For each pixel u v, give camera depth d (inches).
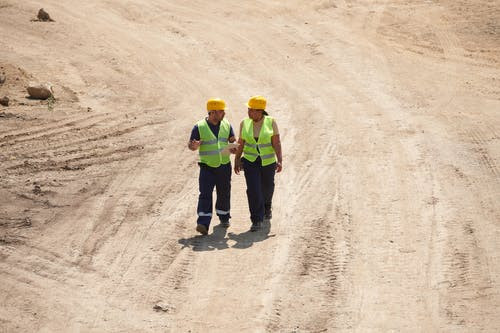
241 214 979.3
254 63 1770.4
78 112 1403.8
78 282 791.1
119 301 754.8
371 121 1381.6
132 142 1248.2
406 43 1953.7
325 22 2100.1
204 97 1525.6
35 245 872.3
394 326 711.1
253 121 915.4
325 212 978.7
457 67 1780.3
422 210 984.9
